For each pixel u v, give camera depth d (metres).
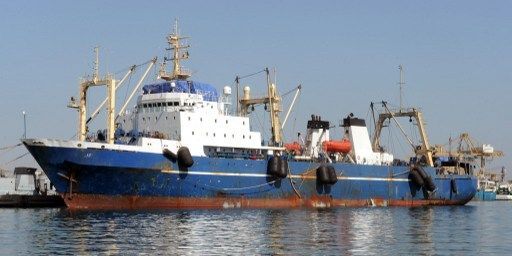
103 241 45.12
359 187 91.88
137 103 83.88
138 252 40.69
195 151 77.44
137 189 71.38
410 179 98.94
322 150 93.62
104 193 70.38
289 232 52.53
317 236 50.12
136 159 70.38
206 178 75.88
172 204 74.12
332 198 88.75
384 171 95.50
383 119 110.44
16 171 86.81
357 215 73.00
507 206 114.19
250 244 44.97
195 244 44.53
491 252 42.94
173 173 73.25
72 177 68.88
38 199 80.62
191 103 81.00
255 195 80.44
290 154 89.81
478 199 164.38
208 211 72.25
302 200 85.38
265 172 81.44
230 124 82.00
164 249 42.09
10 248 41.78
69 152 67.56
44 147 67.19
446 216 76.25
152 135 76.62
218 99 85.62
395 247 44.81
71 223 56.53
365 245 45.56
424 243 47.22
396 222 64.88
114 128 75.44
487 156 169.25
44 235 48.09
